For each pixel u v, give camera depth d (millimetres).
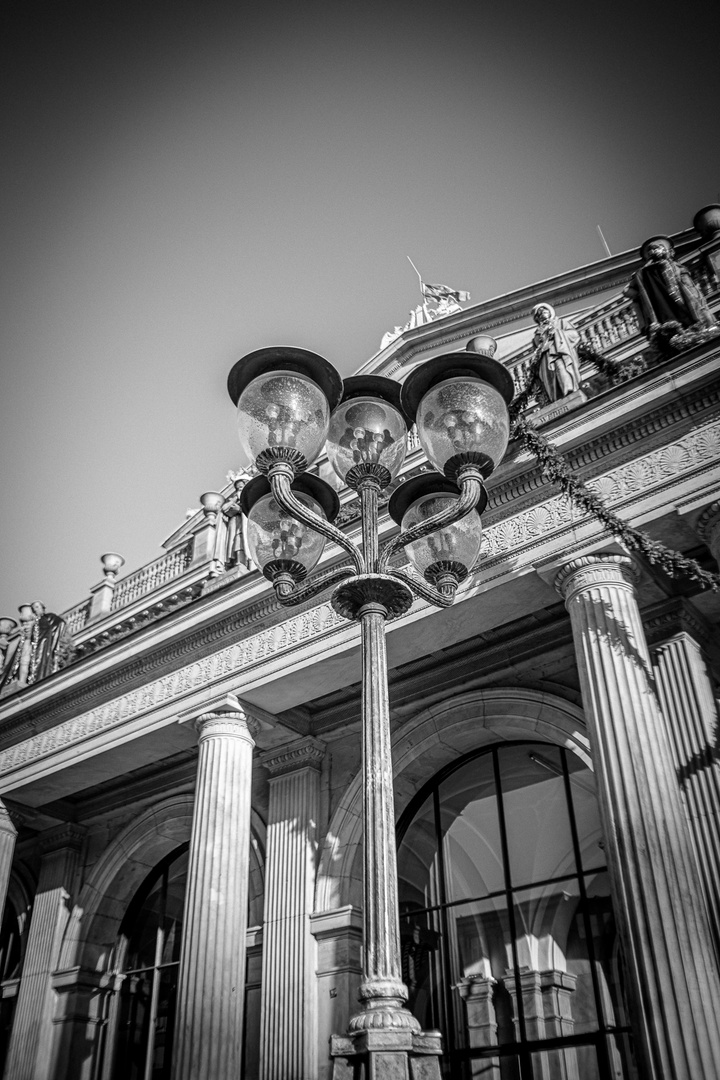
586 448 12312
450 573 8094
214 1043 12477
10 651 22094
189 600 16891
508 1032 15102
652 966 8953
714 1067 8312
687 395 11586
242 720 15312
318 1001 14008
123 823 20125
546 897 15648
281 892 15281
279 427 7086
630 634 11016
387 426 7934
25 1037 18062
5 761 19250
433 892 15766
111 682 17688
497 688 14820
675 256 14500
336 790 16109
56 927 19281
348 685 15461
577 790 15500
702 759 11148
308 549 7887
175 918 19516
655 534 11523
